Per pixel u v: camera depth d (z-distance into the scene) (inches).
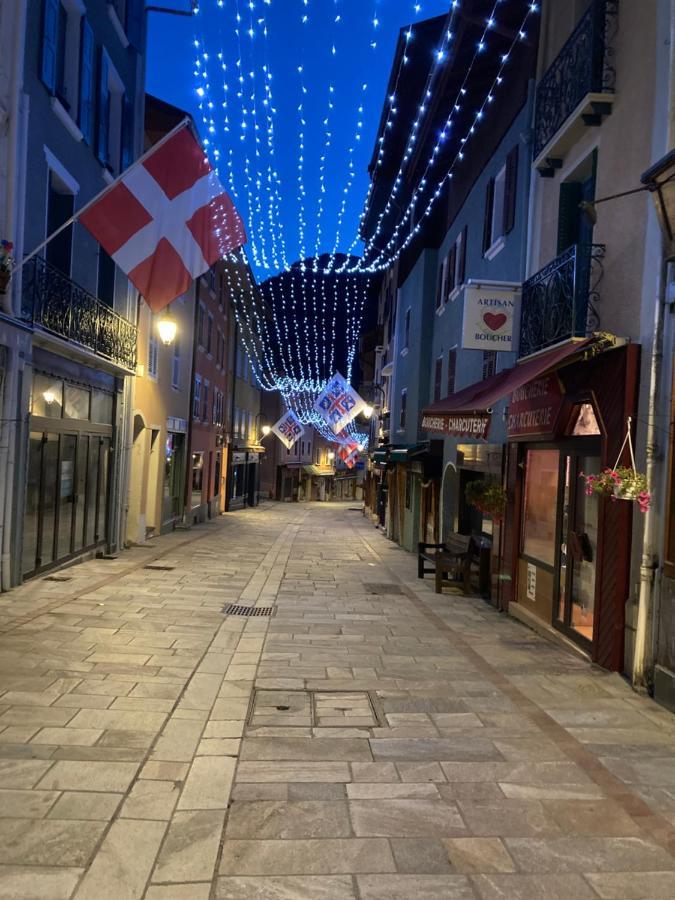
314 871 121.1
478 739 184.9
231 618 330.6
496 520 399.2
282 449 1988.2
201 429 992.2
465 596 431.5
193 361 893.2
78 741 172.4
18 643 260.7
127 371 522.3
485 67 472.7
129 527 628.7
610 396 254.1
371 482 1395.2
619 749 180.1
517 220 408.2
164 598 370.0
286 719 196.2
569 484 300.2
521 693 225.5
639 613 228.4
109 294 524.7
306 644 286.5
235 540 744.3
